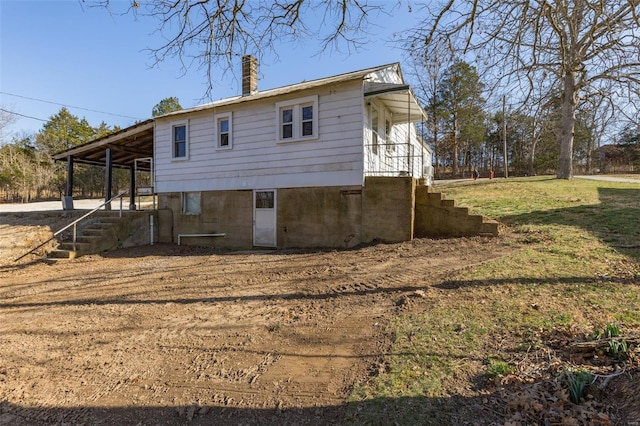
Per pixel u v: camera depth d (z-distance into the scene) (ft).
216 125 38.34
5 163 120.57
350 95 30.73
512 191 45.65
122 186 141.69
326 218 32.07
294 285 19.89
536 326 11.60
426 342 11.35
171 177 41.63
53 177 132.77
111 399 9.88
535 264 18.51
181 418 8.86
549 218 29.45
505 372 9.16
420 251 24.70
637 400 7.34
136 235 39.47
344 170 31.12
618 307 12.62
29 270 28.50
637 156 113.19
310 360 11.30
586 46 21.48
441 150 135.95
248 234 36.47
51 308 18.51
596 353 9.50
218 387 10.14
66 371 11.55
